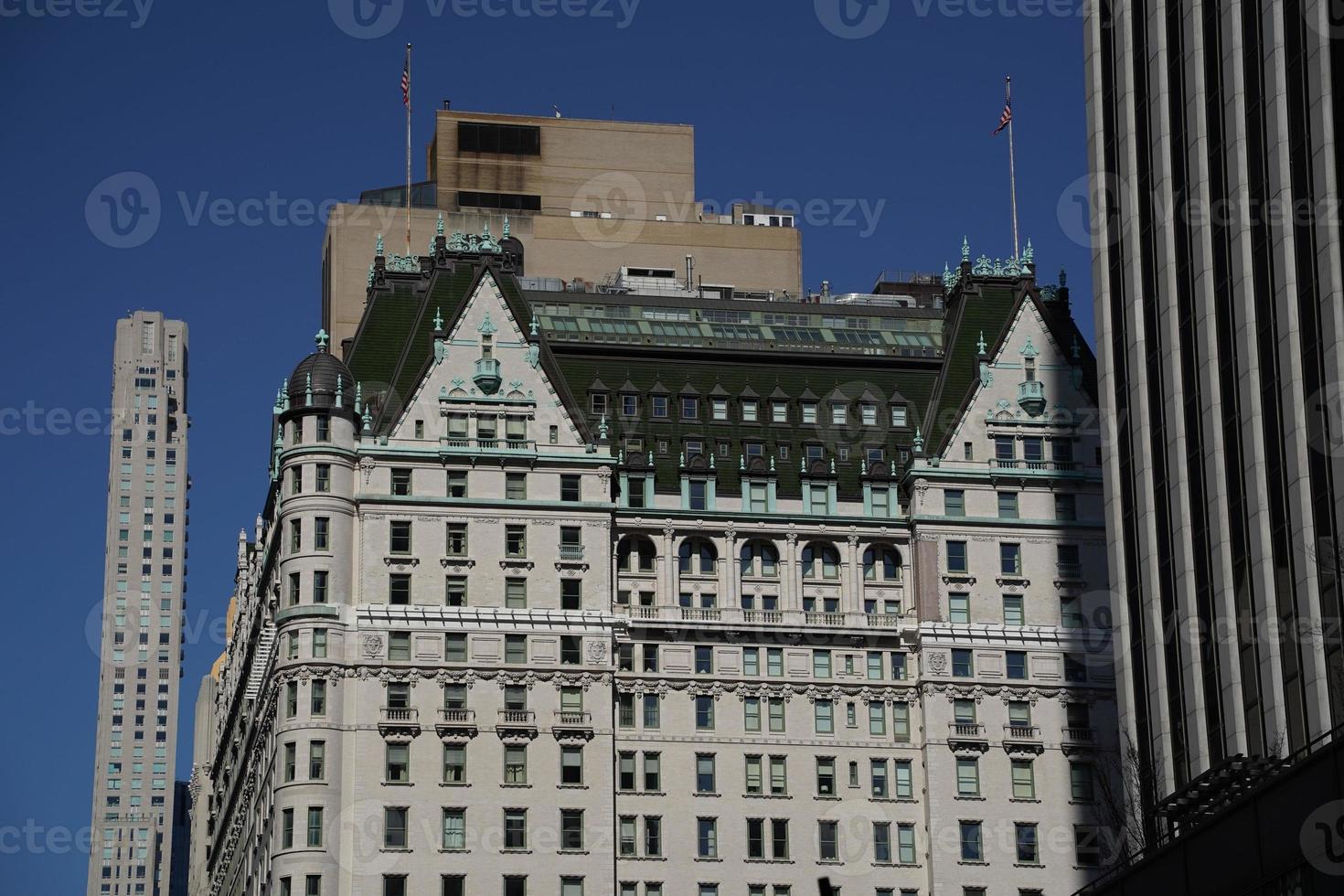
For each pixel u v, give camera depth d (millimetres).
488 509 189625
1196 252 148875
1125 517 157750
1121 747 154625
